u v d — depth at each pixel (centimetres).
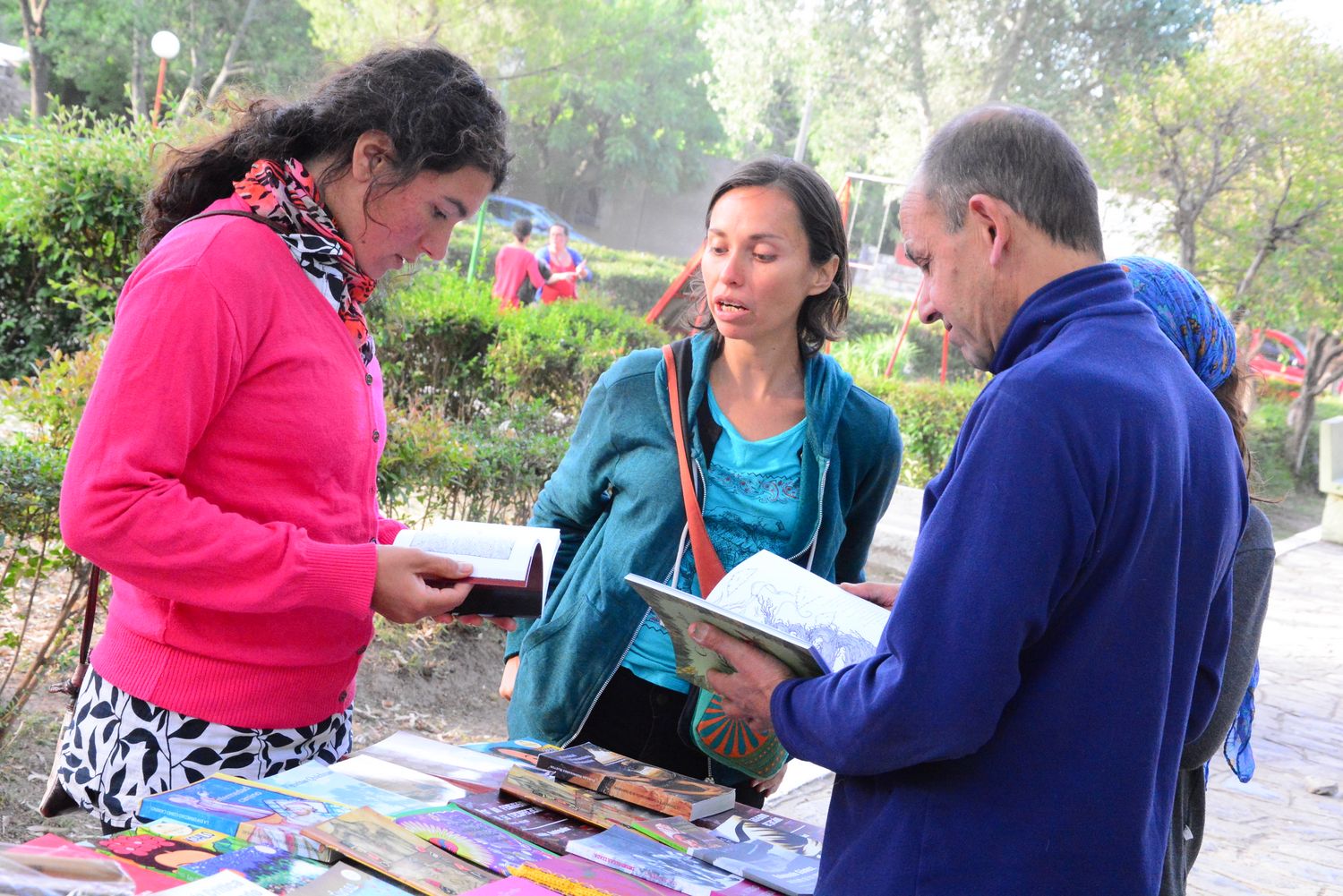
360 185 186
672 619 175
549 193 3941
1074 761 142
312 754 204
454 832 171
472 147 185
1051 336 151
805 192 226
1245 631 192
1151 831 149
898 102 2567
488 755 214
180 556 166
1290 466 1741
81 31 2619
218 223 177
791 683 160
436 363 800
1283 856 457
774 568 203
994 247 155
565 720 242
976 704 134
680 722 229
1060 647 143
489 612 193
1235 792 527
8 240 664
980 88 2431
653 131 3784
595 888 157
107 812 187
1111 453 139
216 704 185
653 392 241
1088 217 157
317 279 187
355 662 206
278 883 150
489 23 2103
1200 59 1452
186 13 2684
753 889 167
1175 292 195
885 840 149
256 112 192
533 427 627
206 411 171
